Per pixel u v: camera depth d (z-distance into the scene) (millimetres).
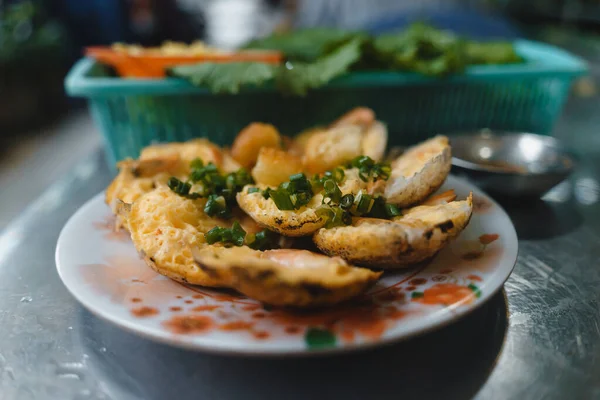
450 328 267
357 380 242
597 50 810
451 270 263
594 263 319
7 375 247
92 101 418
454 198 300
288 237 286
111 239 294
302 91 403
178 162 339
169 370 248
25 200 778
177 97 416
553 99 470
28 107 1063
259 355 221
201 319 236
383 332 226
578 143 501
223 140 443
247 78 394
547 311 280
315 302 234
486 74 436
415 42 471
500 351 256
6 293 296
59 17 1182
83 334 267
